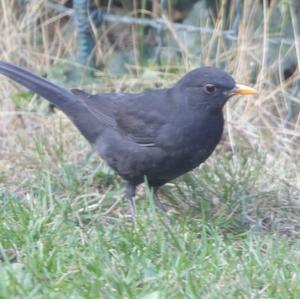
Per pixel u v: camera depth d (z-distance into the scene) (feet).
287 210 35.17
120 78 44.57
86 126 34.53
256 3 41.96
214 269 28.71
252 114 41.22
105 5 46.98
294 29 41.11
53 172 36.83
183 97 32.45
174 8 46.96
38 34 45.75
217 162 37.70
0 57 44.45
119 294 26.81
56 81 44.11
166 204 35.53
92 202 34.78
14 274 27.17
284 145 40.32
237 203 34.73
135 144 32.91
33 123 40.98
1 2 44.86
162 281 27.71
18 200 33.42
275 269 28.73
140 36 45.70
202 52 42.88
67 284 27.12
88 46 45.37
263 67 41.06
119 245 29.99
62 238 30.68
